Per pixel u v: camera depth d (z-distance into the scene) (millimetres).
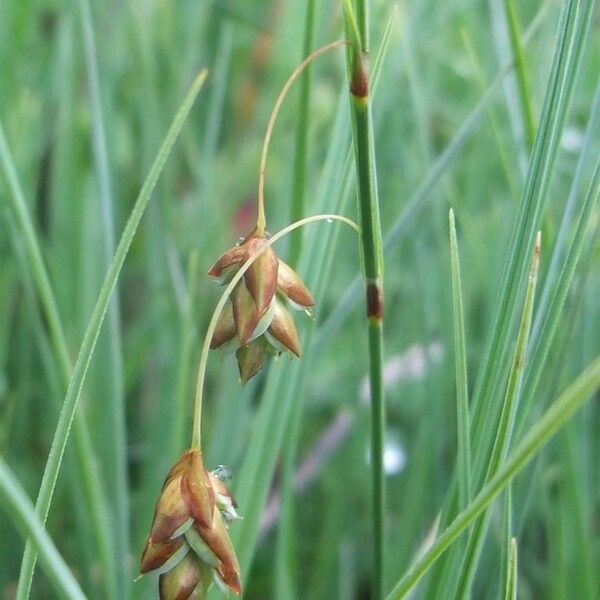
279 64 434
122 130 406
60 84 360
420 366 366
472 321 374
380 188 356
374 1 325
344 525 325
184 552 197
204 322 347
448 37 464
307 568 339
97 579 277
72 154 355
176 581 198
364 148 205
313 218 206
